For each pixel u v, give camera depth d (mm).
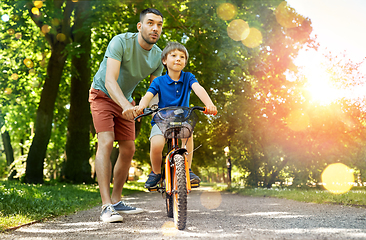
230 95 14703
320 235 2523
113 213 3617
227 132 16484
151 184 3711
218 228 3029
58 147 21484
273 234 2627
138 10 11398
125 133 4531
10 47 12523
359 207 4953
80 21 13320
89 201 6340
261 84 14898
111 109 4223
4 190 5406
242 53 11258
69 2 13258
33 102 16219
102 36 12016
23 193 5676
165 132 3314
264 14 13484
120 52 4113
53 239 2578
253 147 15352
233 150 17047
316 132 13117
